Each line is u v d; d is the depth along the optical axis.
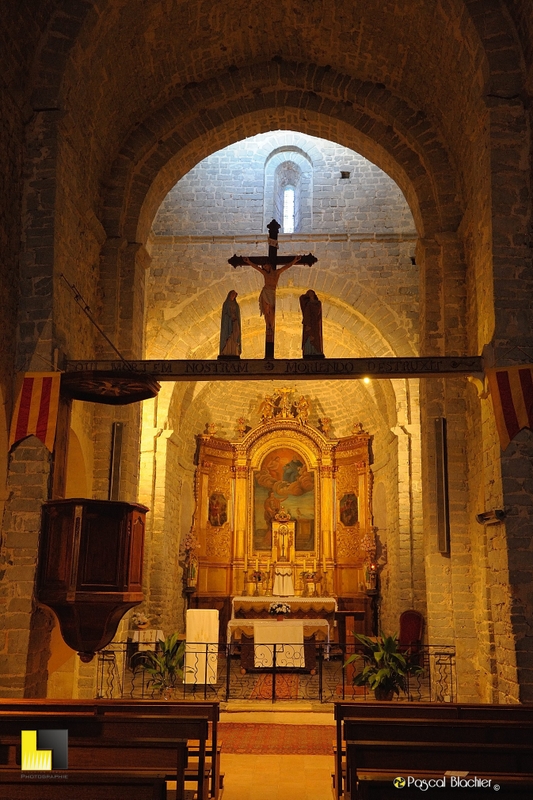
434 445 13.09
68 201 11.40
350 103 14.14
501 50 10.91
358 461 24.34
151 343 19.53
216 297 19.70
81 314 12.13
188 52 13.40
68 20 11.10
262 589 23.91
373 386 22.22
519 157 10.73
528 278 10.46
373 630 22.48
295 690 15.31
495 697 11.19
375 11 12.41
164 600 19.98
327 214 19.95
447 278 13.17
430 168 13.58
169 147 14.09
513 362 10.25
